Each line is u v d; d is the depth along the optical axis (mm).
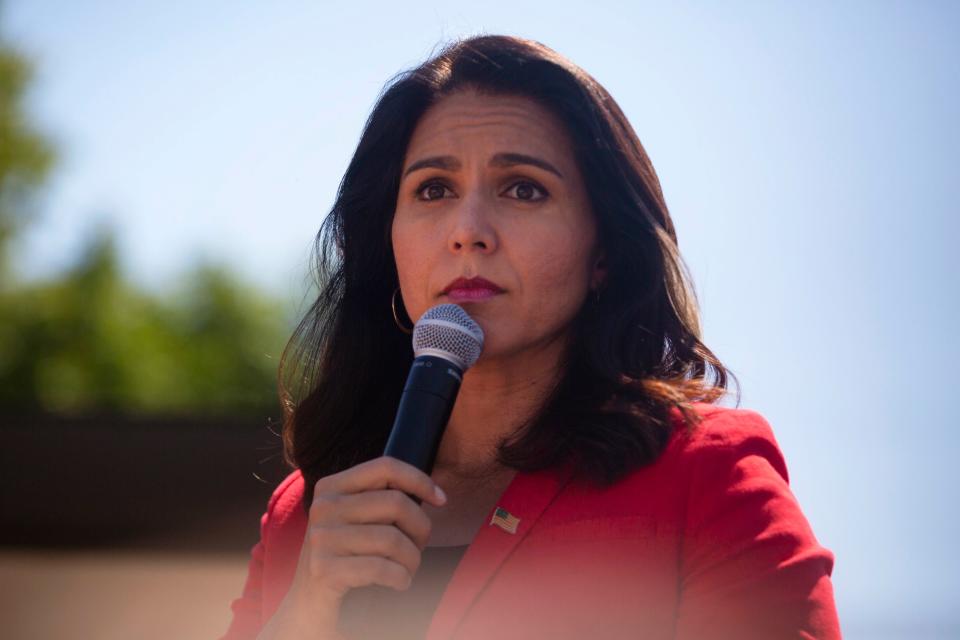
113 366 76438
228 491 35656
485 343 7109
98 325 77438
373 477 6113
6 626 28328
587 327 7566
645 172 7797
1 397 76000
